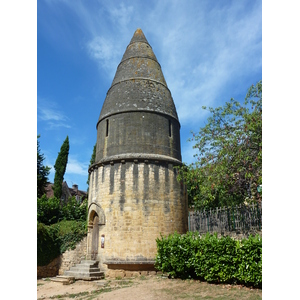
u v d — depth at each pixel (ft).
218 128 52.24
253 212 44.52
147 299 36.68
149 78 69.46
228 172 47.14
